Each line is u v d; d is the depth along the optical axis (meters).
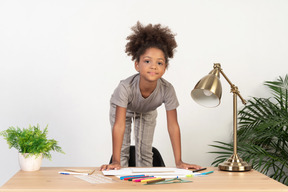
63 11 3.46
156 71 1.86
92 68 3.47
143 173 1.60
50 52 3.44
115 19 3.49
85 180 1.44
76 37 3.46
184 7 3.52
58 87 3.44
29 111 3.41
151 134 2.59
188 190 1.28
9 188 1.28
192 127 3.52
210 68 3.52
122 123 2.00
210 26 3.54
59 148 1.85
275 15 3.58
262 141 3.28
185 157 3.51
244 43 3.56
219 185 1.36
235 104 1.82
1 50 3.41
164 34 1.98
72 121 3.44
